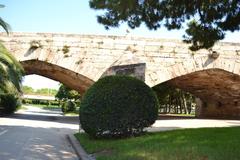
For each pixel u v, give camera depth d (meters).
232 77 30.73
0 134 17.17
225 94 38.72
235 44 29.16
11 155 10.75
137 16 13.43
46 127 23.81
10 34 27.28
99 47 27.91
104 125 13.78
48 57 27.45
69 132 20.72
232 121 31.14
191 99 62.22
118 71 16.83
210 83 34.91
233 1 12.92
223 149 9.48
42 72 33.81
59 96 71.38
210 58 28.78
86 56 27.78
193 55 28.59
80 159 10.96
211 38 13.96
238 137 11.39
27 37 27.34
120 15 13.28
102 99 13.88
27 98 101.75
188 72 28.52
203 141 10.86
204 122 28.27
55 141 15.73
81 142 14.01
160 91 49.78
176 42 28.56
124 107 13.80
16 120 29.72
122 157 9.94
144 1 13.11
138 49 28.16
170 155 9.37
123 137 13.95
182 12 13.25
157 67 28.22
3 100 37.75
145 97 14.07
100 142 13.12
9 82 23.94
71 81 33.56
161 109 63.91
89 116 13.93
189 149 9.66
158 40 28.41
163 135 13.12
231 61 29.00
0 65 23.12
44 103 101.69
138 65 16.61
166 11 13.30
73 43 27.75
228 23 13.26
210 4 13.05
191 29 14.09
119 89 13.90
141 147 10.90
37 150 12.34
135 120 13.85
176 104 60.75
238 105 40.22
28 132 19.20
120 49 28.03
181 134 12.94
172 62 28.41
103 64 27.80
